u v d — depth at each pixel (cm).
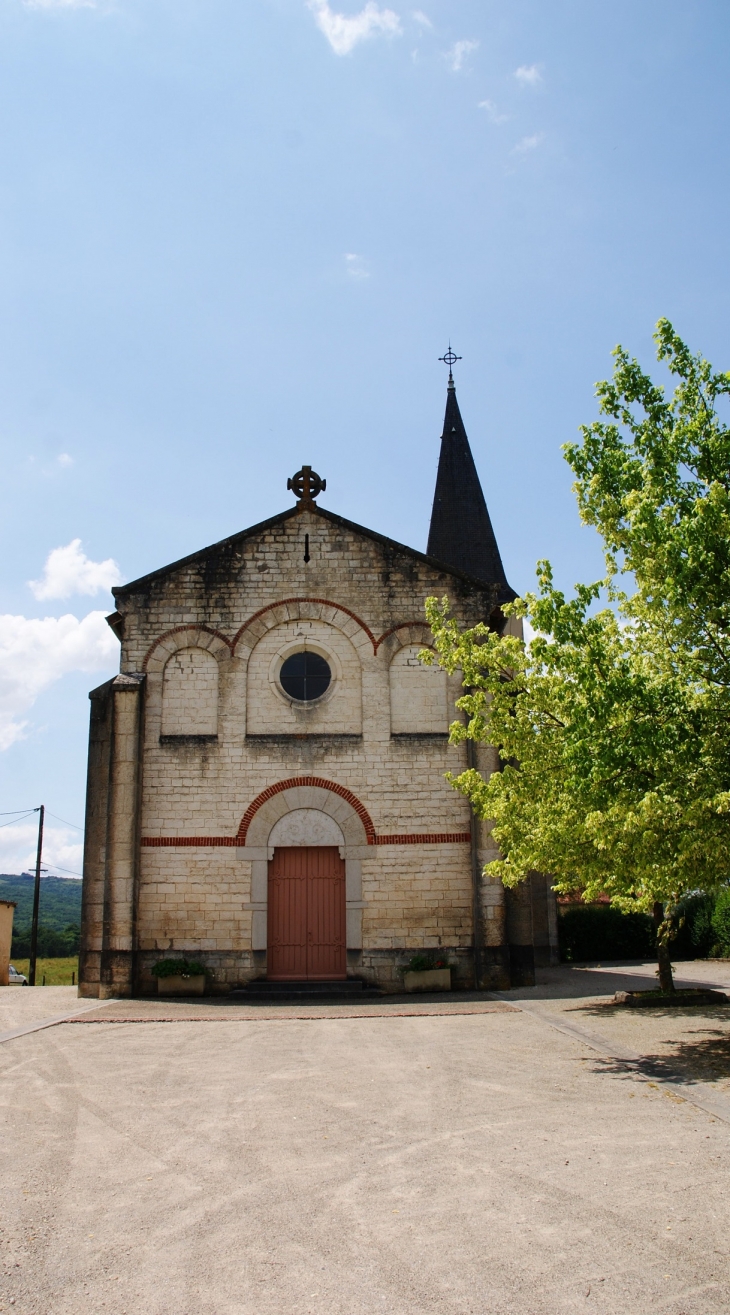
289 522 1797
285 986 1596
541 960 2462
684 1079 930
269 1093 893
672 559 965
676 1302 462
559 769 1094
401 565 1786
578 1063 1017
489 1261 509
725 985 1812
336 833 1681
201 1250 527
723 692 977
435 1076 957
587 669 975
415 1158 686
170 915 1645
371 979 1631
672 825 920
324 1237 543
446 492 3017
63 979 3697
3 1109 837
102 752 1752
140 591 1762
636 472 1069
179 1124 785
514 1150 702
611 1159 677
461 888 1667
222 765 1695
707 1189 611
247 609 1759
